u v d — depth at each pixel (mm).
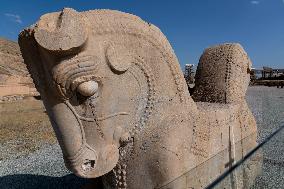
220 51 2846
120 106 1758
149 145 1867
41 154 5719
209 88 2783
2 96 13672
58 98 1621
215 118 2314
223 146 2355
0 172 4707
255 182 2164
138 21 1803
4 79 14938
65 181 4164
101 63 1618
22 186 4070
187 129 2012
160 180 1861
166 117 1914
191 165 1986
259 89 10555
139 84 1806
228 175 1990
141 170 1898
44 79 1622
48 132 7535
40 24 1490
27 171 4730
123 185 1960
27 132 7547
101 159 1751
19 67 23703
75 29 1477
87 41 1550
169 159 1849
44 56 1538
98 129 1715
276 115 5051
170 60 1916
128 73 1749
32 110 10797
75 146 1680
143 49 1791
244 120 2732
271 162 2203
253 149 2432
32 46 1584
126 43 1722
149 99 1851
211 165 2158
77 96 1635
